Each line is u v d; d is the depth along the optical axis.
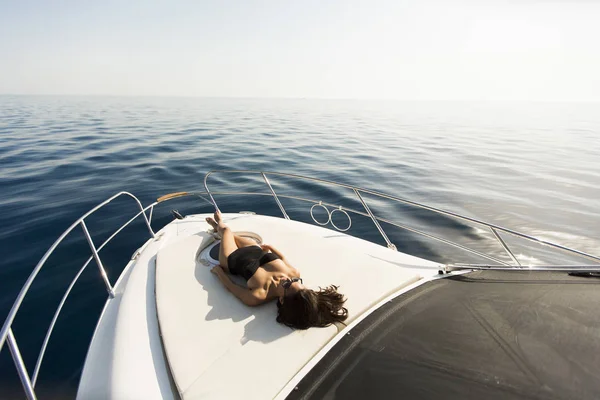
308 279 2.75
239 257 2.81
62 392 3.05
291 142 17.89
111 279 4.76
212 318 2.34
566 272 2.82
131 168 11.05
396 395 1.74
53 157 12.34
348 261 2.99
